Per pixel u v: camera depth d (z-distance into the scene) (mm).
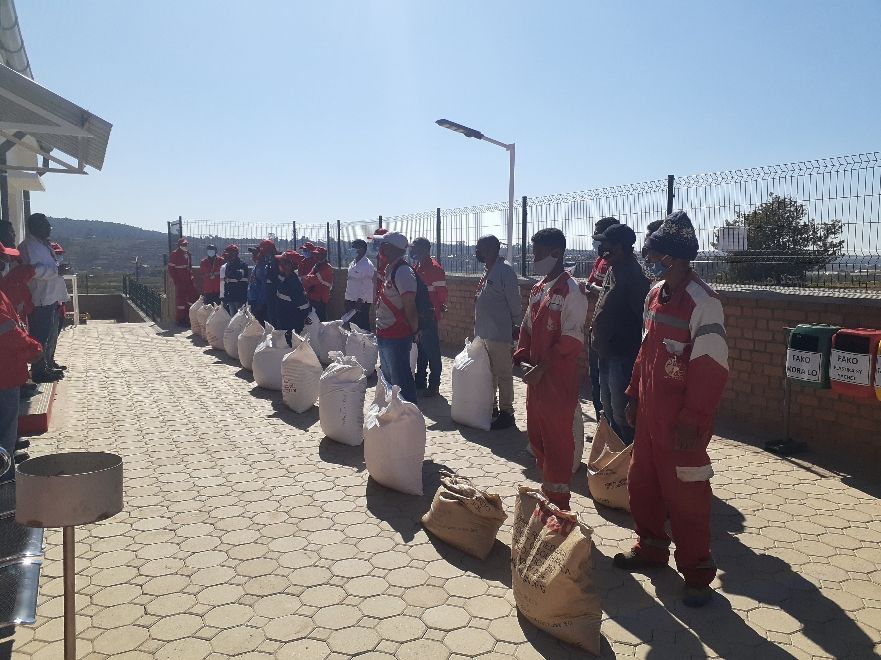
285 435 6602
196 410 7648
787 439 5930
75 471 2613
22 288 5645
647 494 3738
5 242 6957
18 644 3131
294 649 3092
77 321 16172
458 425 6902
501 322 6637
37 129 6086
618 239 5000
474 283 11438
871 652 3059
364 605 3467
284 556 4008
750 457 5758
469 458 5820
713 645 3121
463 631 3232
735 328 6699
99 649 3088
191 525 4449
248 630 3244
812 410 6016
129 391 8695
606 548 4129
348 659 3018
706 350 3291
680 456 3398
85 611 3412
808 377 5449
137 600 3518
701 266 7117
